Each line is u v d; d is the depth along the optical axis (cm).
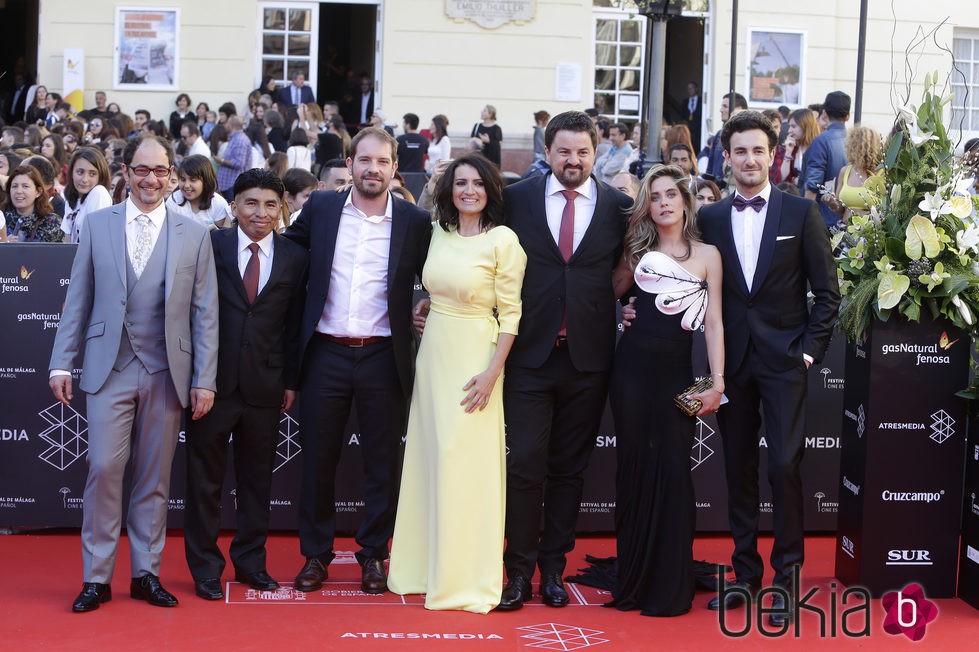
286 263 438
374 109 1403
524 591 429
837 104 746
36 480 505
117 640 381
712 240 435
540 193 435
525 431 430
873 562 444
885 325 439
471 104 1380
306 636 389
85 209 618
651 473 423
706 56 1405
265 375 434
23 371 503
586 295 429
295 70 1381
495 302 430
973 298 439
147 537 422
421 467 439
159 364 418
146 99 1358
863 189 464
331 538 448
